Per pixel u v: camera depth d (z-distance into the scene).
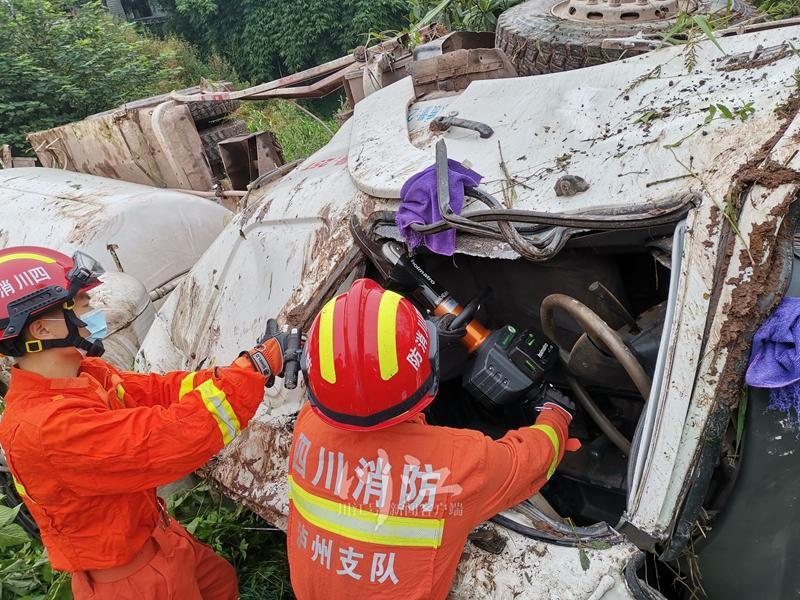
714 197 1.55
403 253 2.12
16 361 1.88
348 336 1.49
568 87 2.21
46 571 2.83
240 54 18.67
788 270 1.46
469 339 2.04
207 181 5.16
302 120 9.66
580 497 2.18
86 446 1.74
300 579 1.68
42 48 10.53
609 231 1.75
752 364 1.43
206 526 2.77
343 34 17.53
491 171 2.07
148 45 16.34
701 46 2.05
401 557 1.52
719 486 1.59
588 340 1.87
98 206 4.20
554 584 1.55
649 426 1.54
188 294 3.06
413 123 2.62
